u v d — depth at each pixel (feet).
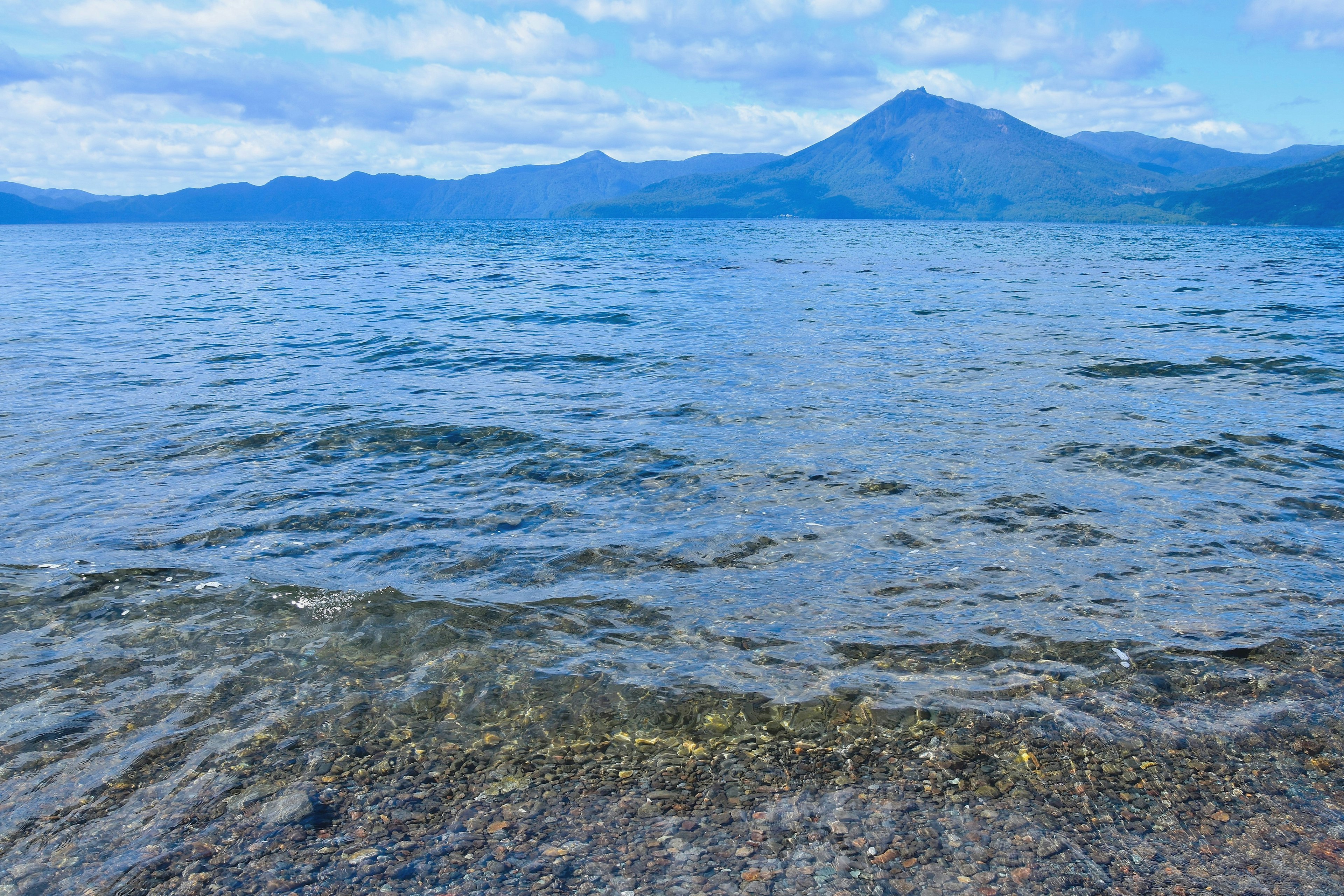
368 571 22.91
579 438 35.04
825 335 60.90
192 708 16.83
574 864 12.74
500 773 15.11
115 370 49.24
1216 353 52.31
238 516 26.61
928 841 13.21
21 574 22.43
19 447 33.60
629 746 15.88
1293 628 19.60
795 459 32.07
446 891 12.15
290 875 12.48
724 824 13.70
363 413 39.09
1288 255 180.45
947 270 127.54
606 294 91.04
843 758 15.40
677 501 27.94
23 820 13.57
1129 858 12.85
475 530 25.62
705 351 54.65
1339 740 15.71
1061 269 131.13
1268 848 13.04
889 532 25.30
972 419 37.63
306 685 17.69
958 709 16.75
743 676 18.01
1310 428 35.68
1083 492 28.48
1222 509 26.81
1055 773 14.88
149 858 12.82
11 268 149.79
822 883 12.28
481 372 48.78
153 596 21.38
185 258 178.70
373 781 14.82
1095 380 45.47
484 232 384.88
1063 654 18.63
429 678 18.01
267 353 55.01
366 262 153.58
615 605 21.04
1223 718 16.37
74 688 17.39
